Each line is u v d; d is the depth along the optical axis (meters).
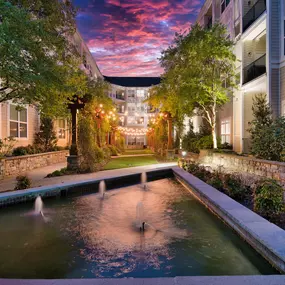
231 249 4.37
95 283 2.79
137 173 11.04
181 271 3.67
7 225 5.67
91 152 13.13
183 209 6.84
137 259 4.04
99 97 21.64
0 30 5.69
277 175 9.28
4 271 3.71
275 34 12.70
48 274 3.63
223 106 20.09
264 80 13.75
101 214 6.45
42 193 7.73
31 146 15.64
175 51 17.31
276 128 10.43
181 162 14.57
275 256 3.49
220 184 7.94
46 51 8.66
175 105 18.58
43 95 8.52
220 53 15.52
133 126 49.75
